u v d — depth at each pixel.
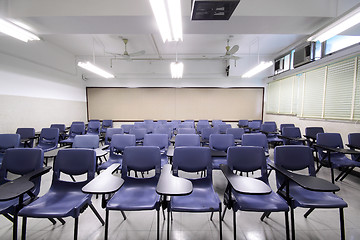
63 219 1.70
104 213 1.85
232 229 1.60
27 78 3.68
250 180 1.32
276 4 2.17
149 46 4.50
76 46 4.56
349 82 2.93
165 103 6.11
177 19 1.86
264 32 2.69
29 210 1.26
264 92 6.00
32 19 2.24
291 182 1.66
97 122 4.77
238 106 6.06
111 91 6.06
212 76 5.78
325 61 3.40
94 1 2.16
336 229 1.60
